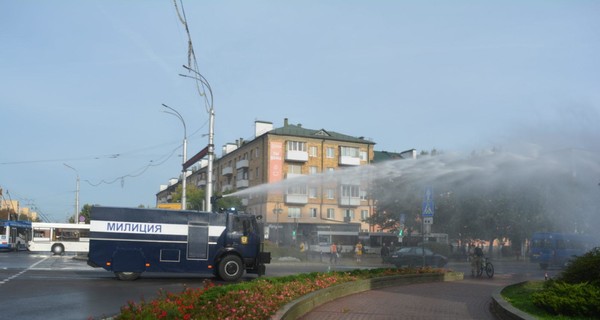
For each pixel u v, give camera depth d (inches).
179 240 801.6
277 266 1278.3
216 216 824.3
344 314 438.9
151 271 784.9
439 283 820.0
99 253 768.9
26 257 1528.1
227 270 808.3
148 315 295.3
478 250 1040.8
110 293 590.2
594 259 466.3
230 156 3075.8
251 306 349.1
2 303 493.4
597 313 377.4
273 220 2452.0
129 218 786.8
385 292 639.1
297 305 404.5
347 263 1558.8
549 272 1289.4
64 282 693.9
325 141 2630.4
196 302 350.3
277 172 2501.2
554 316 387.5
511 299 486.0
